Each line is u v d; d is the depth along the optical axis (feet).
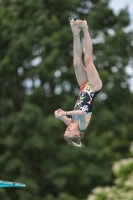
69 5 201.87
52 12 204.74
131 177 144.05
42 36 194.18
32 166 199.21
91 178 193.36
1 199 185.78
